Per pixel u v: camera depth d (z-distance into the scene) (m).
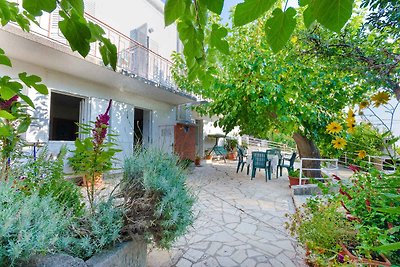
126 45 6.44
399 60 1.89
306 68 4.11
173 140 8.09
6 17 1.09
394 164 1.50
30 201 1.12
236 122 6.34
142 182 1.66
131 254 1.56
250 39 4.77
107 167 1.77
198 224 3.17
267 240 2.73
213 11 0.76
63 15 0.84
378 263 1.16
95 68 4.45
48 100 4.46
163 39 8.43
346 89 4.52
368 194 1.85
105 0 6.10
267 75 4.41
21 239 0.95
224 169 8.57
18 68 3.99
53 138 8.08
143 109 7.29
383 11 1.96
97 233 1.38
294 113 4.51
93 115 5.26
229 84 4.71
